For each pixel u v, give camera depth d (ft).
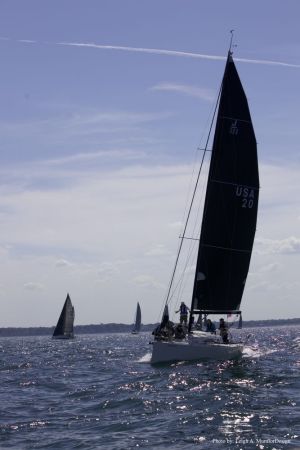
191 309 123.34
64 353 226.58
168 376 102.37
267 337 371.97
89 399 85.25
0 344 428.15
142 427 65.10
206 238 123.34
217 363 116.47
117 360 160.66
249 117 123.13
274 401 77.20
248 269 125.80
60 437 62.18
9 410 78.89
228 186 122.93
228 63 122.93
